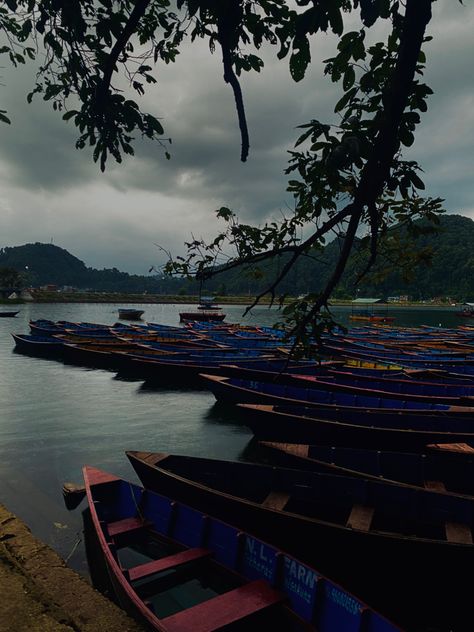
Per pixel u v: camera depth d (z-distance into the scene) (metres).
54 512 8.83
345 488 7.58
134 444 13.27
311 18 1.91
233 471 8.18
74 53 2.88
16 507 9.04
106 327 39.59
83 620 5.05
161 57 3.06
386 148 1.97
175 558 6.03
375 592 6.31
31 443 13.16
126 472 11.05
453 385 15.99
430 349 30.17
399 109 1.91
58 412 16.62
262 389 15.09
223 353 25.64
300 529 6.46
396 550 5.87
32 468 11.21
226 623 4.81
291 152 2.55
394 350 29.08
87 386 20.95
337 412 12.01
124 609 5.27
